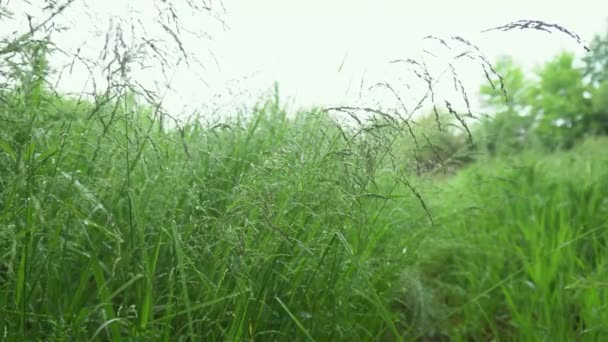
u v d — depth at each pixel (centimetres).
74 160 170
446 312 262
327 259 193
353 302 217
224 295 162
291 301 176
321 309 190
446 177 352
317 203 171
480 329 250
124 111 179
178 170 192
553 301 237
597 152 486
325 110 171
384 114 168
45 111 153
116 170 165
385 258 224
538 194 360
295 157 184
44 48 141
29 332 149
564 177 395
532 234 301
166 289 164
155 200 190
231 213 159
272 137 258
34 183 146
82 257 174
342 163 173
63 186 158
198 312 163
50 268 154
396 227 246
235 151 237
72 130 185
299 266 178
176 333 156
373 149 175
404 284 241
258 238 161
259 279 166
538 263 253
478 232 313
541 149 531
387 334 229
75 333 141
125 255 153
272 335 178
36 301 162
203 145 225
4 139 135
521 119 529
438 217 270
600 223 318
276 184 161
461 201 342
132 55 135
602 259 253
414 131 223
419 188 258
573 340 219
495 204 349
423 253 266
